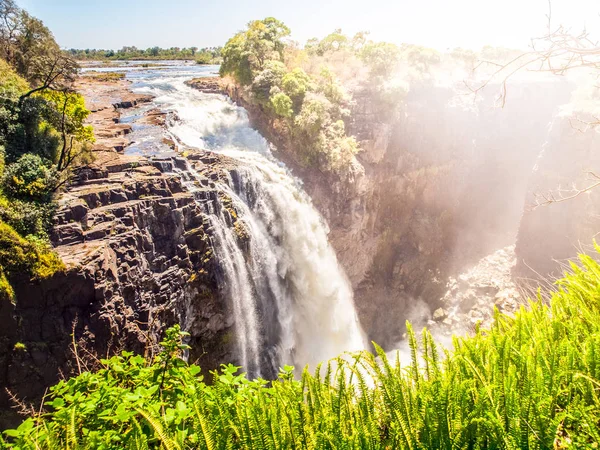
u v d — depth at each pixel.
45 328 15.98
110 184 21.02
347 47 53.31
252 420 4.20
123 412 4.17
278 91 38.56
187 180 25.14
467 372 5.11
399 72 43.66
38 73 24.14
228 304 25.09
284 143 39.53
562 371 4.76
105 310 17.14
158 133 32.16
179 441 4.05
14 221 16.50
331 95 39.50
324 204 37.12
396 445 4.27
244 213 27.66
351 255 39.31
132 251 19.17
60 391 4.91
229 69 44.94
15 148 19.77
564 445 4.21
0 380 15.08
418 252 43.56
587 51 4.77
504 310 34.69
